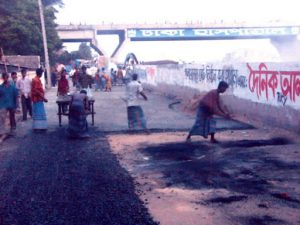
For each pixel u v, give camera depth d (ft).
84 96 42.32
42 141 40.16
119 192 23.86
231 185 24.90
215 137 40.32
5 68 89.61
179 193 23.68
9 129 47.06
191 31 291.79
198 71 74.33
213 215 20.26
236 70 55.77
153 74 114.21
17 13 147.43
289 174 26.58
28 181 26.43
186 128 46.29
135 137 41.42
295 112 41.16
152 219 19.77
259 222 19.27
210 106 36.58
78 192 23.97
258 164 29.25
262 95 48.14
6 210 21.27
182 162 30.89
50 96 101.14
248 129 44.98
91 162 31.17
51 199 22.85
